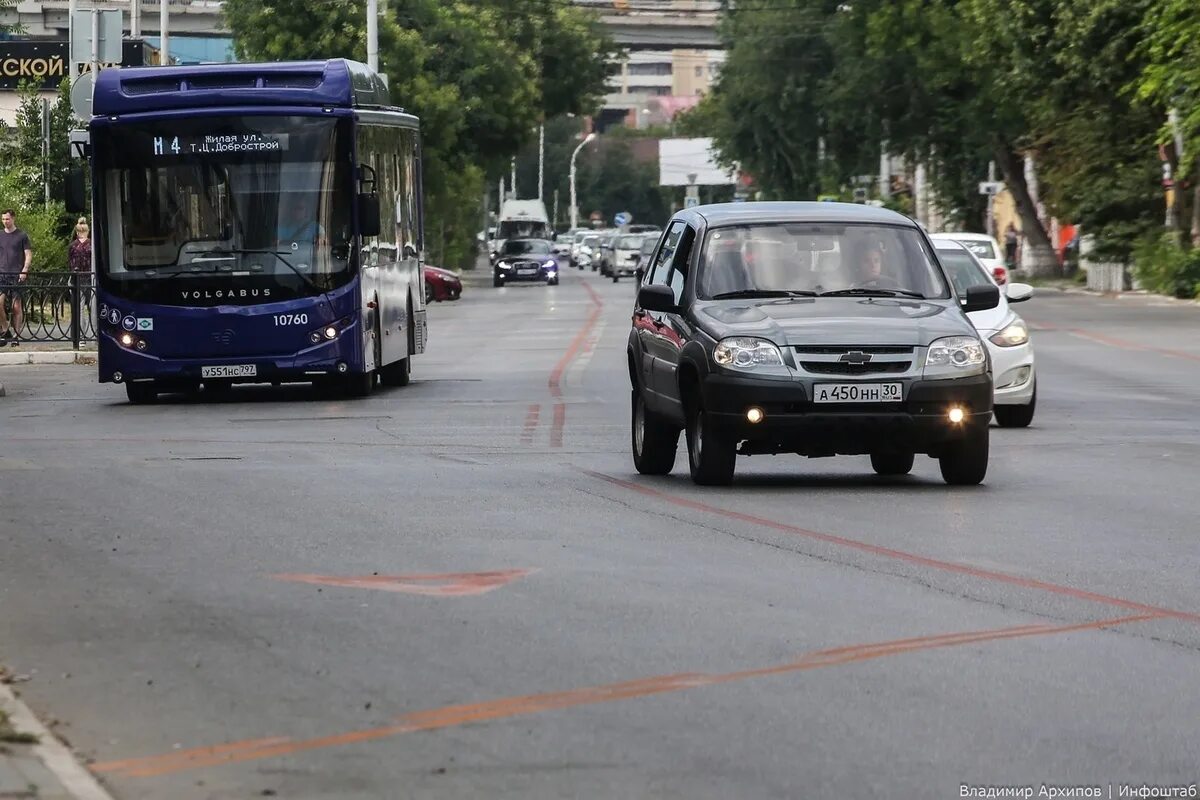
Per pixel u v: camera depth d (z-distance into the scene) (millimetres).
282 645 23266
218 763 17750
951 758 18016
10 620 24891
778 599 26375
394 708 19969
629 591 26984
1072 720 19500
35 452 47250
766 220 41844
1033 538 32312
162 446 49031
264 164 64625
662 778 17250
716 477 39219
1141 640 23609
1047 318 124125
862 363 37531
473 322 127312
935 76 196375
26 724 18734
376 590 27062
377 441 50469
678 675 21531
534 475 42031
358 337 64938
